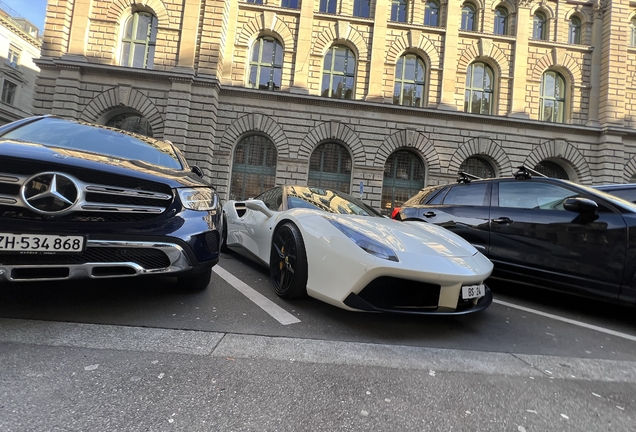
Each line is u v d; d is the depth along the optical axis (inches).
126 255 88.6
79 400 56.5
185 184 105.9
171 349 78.0
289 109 618.8
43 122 125.2
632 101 665.6
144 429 50.8
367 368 75.9
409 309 94.0
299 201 145.2
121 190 89.5
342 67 660.7
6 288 108.9
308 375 70.8
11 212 78.9
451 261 98.3
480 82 680.4
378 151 629.0
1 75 1077.1
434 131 638.5
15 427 48.8
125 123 603.5
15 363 66.1
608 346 101.5
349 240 98.2
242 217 181.9
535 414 62.3
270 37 649.6
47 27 572.4
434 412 60.8
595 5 681.6
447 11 660.7
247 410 57.5
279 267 126.3
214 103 586.9
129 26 604.7
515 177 164.9
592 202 126.6
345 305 94.3
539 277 141.5
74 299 105.0
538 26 701.3
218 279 146.7
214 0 590.2
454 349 90.7
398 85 664.4
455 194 189.6
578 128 642.8
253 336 89.0
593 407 66.0
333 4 668.7
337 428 54.6
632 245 118.0
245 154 629.3
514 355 89.9
